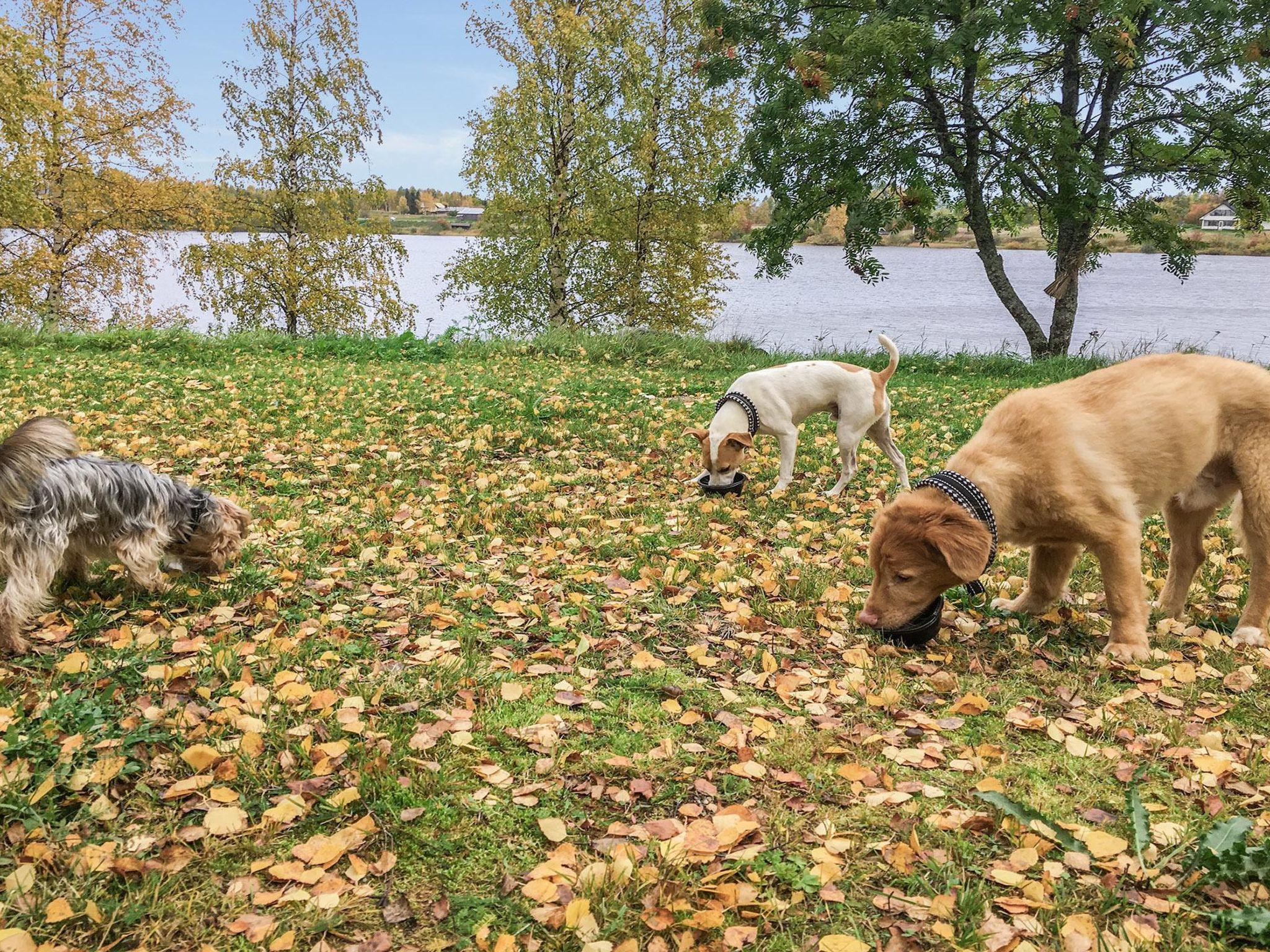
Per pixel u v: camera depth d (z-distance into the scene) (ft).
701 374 46.91
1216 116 60.59
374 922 7.59
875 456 28.12
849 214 63.62
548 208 82.02
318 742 10.31
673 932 7.48
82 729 10.05
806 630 14.44
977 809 9.39
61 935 7.20
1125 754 10.62
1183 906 7.83
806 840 8.84
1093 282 202.90
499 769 9.80
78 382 35.14
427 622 14.23
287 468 23.66
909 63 58.34
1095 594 16.26
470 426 29.94
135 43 80.07
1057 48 63.57
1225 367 14.11
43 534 12.75
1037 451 13.12
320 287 86.63
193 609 14.25
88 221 81.25
